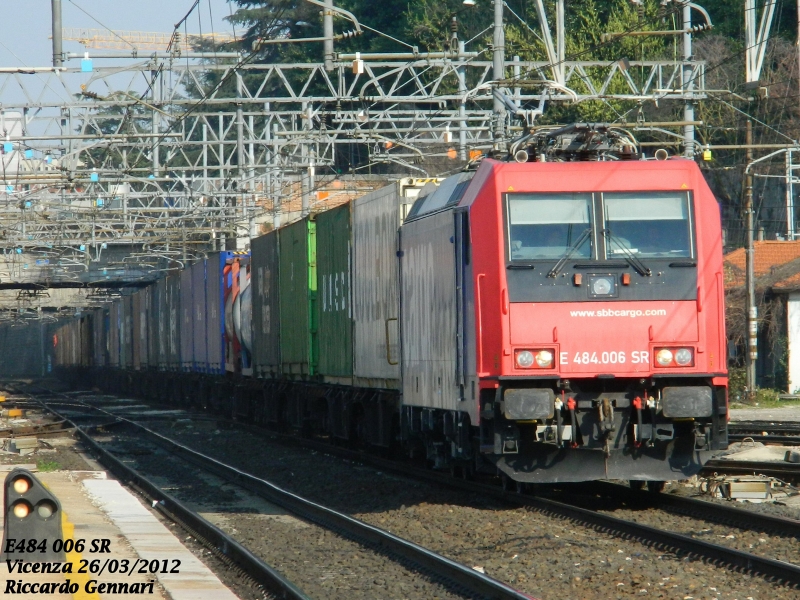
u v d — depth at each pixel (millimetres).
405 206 62844
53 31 100625
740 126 166125
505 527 42406
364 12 189500
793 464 57438
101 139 108188
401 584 34219
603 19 171750
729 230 176625
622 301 45219
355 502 55125
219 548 41625
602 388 45375
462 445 49750
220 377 126250
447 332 50969
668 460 45750
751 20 75500
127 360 199375
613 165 46406
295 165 116500
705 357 45344
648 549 37875
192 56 98438
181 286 148500
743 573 33469
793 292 136750
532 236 45438
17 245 166125
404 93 184625
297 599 31156
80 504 51938
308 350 86375
